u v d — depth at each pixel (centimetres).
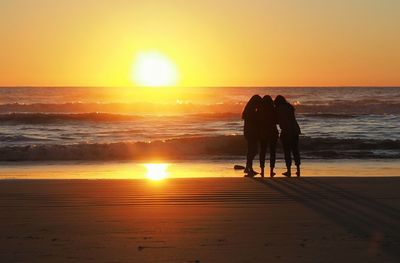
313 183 1266
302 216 875
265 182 1284
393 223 822
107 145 2366
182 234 753
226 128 3862
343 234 750
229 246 687
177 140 2478
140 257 637
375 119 4647
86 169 1859
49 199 1039
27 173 1738
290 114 1449
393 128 3816
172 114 5169
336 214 892
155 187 1198
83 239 724
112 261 621
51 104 5656
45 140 3025
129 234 753
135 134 3403
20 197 1062
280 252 658
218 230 777
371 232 762
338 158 2189
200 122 4350
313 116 4909
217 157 2284
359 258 629
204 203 995
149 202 1006
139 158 2273
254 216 876
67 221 838
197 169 1839
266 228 789
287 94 11838
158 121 4403
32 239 724
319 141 2661
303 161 2078
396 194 1098
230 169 1834
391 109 5762
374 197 1062
